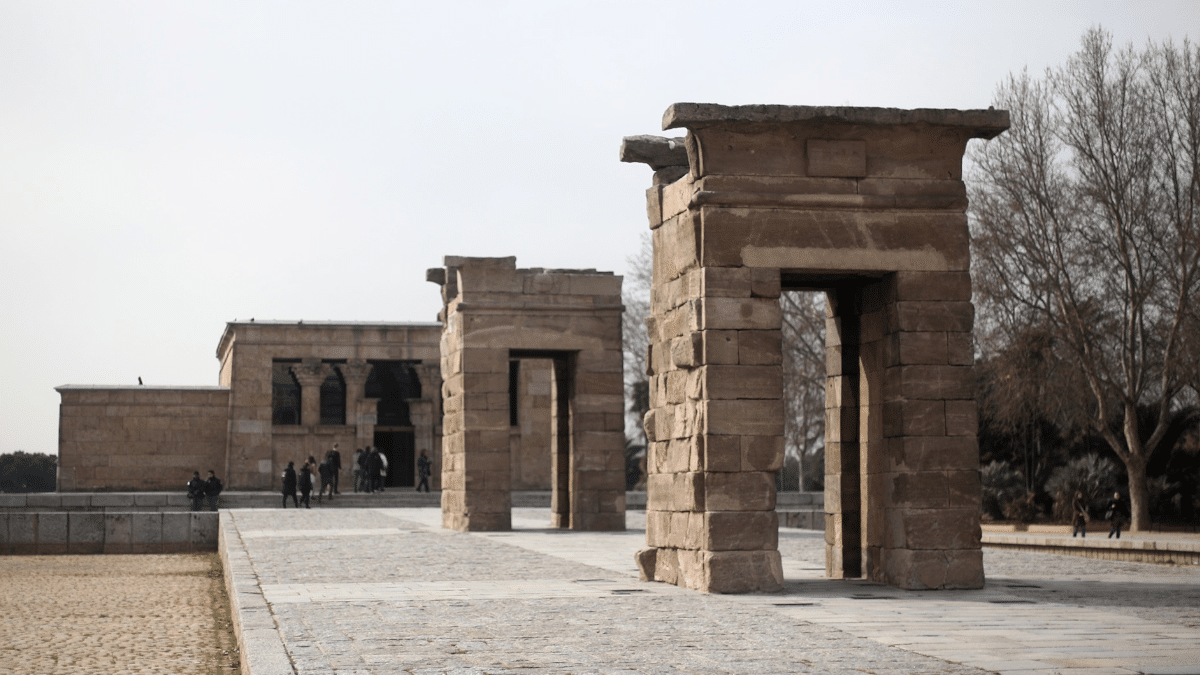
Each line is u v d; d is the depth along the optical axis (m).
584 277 33.75
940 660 10.30
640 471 72.12
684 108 16.39
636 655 10.56
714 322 16.50
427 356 58.44
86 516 34.97
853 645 11.16
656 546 18.08
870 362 17.92
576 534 30.33
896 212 17.08
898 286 16.98
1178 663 10.16
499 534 30.17
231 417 56.62
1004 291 45.31
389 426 59.19
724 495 16.25
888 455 17.19
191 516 35.72
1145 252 43.47
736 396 16.44
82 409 57.47
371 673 9.58
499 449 32.56
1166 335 44.16
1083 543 28.02
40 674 14.55
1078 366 44.59
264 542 26.17
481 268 33.25
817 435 65.06
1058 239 43.09
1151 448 43.25
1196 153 41.44
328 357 57.72
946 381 16.91
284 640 11.35
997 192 45.53
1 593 23.80
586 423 33.19
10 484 77.50
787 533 31.94
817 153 16.97
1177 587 16.97
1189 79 42.06
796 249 16.80
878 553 17.75
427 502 52.28
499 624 12.55
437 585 16.83
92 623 19.42
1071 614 13.62
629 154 18.92
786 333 58.91
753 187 16.78
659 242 18.59
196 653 16.20
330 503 51.28
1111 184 42.53
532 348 33.16
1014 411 46.59
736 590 16.02
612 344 33.66
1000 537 31.05
